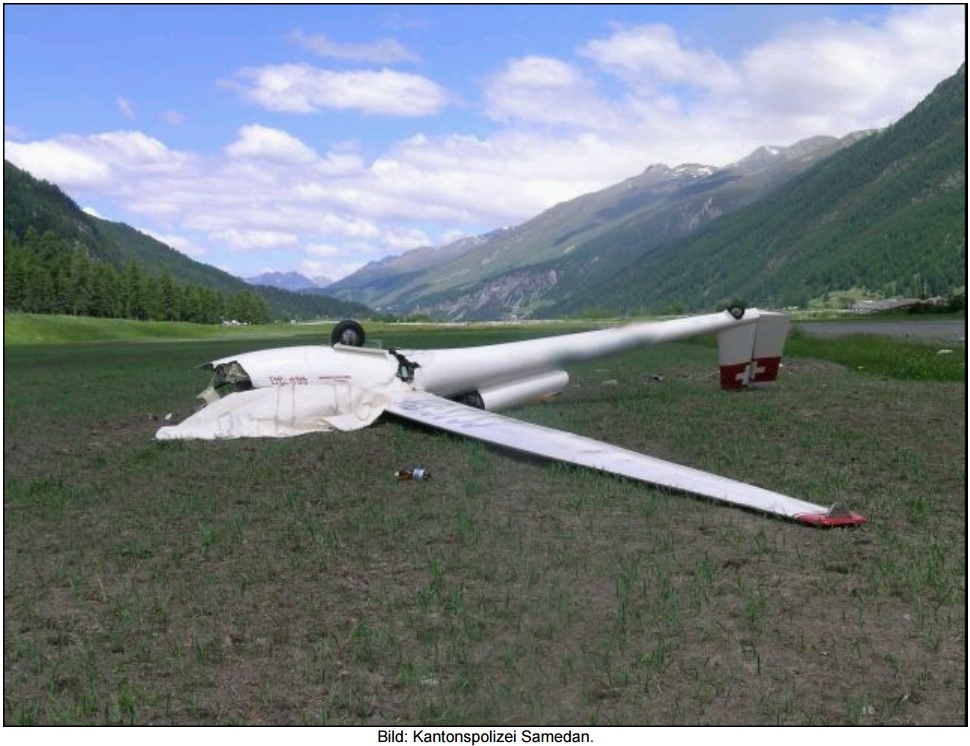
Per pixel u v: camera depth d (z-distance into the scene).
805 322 110.81
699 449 15.30
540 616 7.54
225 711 6.13
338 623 7.52
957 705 5.99
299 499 11.98
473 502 11.55
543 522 10.49
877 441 15.72
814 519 10.03
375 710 6.08
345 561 9.20
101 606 8.14
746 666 6.57
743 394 23.28
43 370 44.75
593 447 13.79
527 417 19.88
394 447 15.52
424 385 19.06
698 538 9.74
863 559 8.95
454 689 6.32
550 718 5.89
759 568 8.69
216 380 18.78
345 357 18.67
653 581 8.32
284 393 17.61
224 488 12.77
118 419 21.72
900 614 7.49
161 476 13.70
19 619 7.87
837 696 6.12
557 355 20.88
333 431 17.14
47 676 6.76
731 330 23.48
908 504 11.19
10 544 10.20
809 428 17.28
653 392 24.22
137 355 64.00
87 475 14.15
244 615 7.78
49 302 182.12
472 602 7.89
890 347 38.41
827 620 7.37
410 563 9.07
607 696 6.18
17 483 13.66
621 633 7.16
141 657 6.99
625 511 10.95
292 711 6.10
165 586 8.62
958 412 19.45
